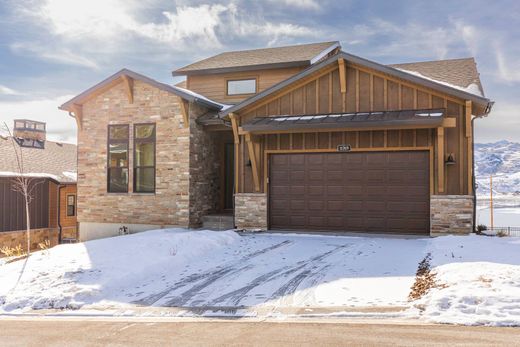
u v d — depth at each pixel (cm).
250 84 1869
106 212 1673
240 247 1186
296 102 1448
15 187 2109
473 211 1298
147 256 1017
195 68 1919
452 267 802
